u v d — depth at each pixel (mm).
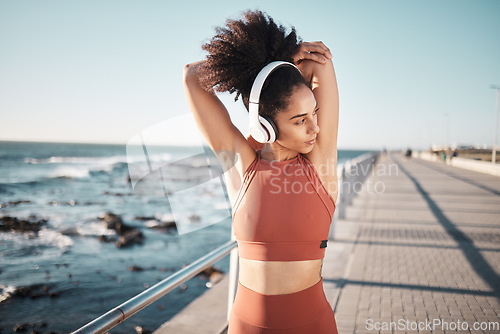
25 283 8938
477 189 17438
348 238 7773
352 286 5105
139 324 6129
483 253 6746
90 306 7598
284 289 1193
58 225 16797
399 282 5258
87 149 130000
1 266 10344
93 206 23312
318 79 1292
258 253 1213
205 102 1283
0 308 7430
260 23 1235
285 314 1182
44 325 6746
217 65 1217
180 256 10930
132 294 8219
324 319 1232
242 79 1218
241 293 1267
